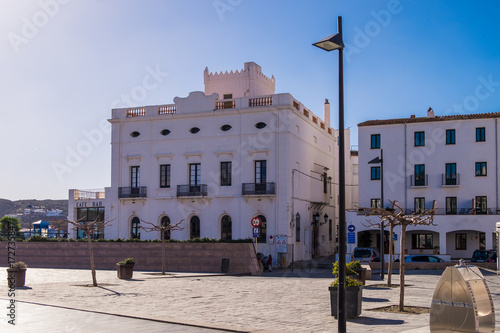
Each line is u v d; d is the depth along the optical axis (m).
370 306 16.56
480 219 45.12
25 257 40.38
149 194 50.84
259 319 13.95
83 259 38.66
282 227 46.16
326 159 58.88
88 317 14.20
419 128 49.78
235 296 19.55
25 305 16.38
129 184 51.78
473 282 10.12
